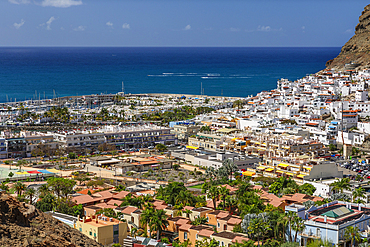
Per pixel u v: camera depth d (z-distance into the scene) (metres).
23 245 85.94
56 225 98.56
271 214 186.00
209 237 182.00
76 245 94.81
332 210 183.50
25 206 97.88
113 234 171.00
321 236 173.38
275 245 171.00
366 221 182.75
